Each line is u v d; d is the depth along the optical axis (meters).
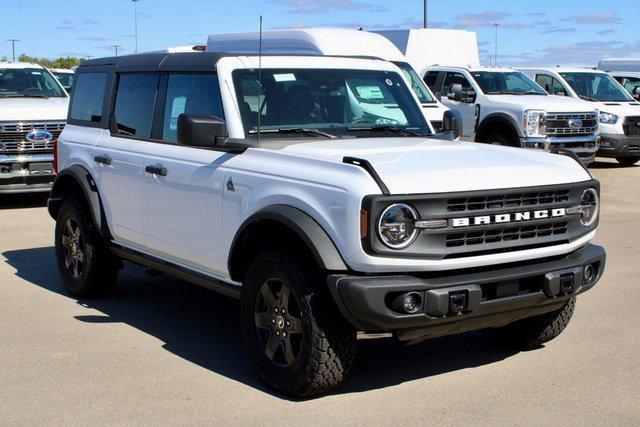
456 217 4.54
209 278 5.67
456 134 6.36
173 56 6.20
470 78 16.19
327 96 5.89
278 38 13.38
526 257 4.84
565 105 15.23
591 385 5.09
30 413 4.64
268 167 5.04
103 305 6.98
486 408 4.72
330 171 4.67
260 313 5.04
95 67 7.20
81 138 7.08
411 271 4.52
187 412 4.66
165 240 5.97
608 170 17.81
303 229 4.60
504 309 4.75
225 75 5.59
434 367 5.46
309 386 4.72
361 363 5.55
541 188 4.81
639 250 9.32
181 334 6.17
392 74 6.39
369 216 4.38
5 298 7.16
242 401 4.83
